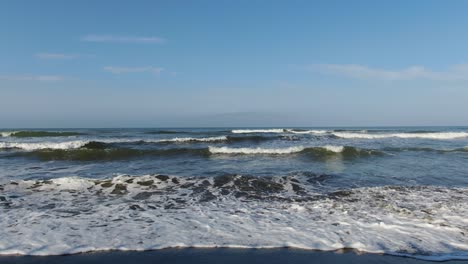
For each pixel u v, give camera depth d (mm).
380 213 5941
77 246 4375
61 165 12273
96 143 18344
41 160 13617
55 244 4434
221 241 4602
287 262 3977
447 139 26062
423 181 9195
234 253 4227
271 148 16328
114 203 6766
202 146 18781
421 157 14258
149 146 18672
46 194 7480
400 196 7234
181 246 4422
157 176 8984
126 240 4609
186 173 10352
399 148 16984
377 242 4566
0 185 8102
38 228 5078
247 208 6406
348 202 6789
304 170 10938
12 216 5738
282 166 11852
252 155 14906
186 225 5293
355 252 4258
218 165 12125
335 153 15070
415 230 5035
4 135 28516
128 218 5684
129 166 11969
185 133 36188
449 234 4871
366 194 7465
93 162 13117
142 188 8094
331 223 5387
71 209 6270
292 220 5574
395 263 3953
